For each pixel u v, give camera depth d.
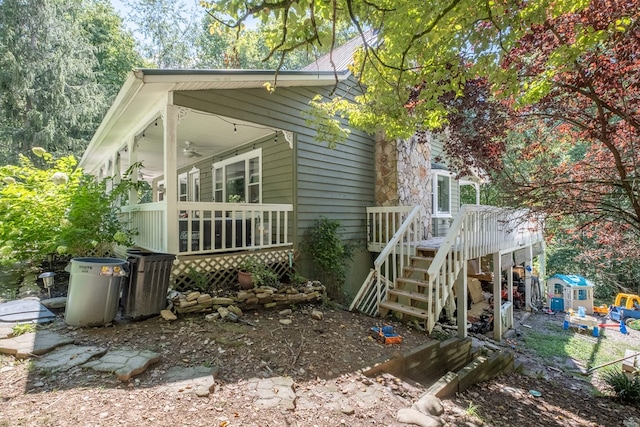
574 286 10.58
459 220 5.57
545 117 4.43
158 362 2.88
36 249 5.65
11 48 13.89
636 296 9.78
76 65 15.98
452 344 4.54
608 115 3.87
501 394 4.11
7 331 3.24
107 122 6.04
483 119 4.88
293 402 2.52
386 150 7.95
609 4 3.21
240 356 3.17
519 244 8.94
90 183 5.98
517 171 4.71
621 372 5.52
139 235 6.29
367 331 4.39
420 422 2.53
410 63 3.88
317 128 5.32
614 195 3.96
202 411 2.24
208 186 10.21
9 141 14.84
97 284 3.54
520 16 2.75
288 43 2.82
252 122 5.55
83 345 3.09
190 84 4.56
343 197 7.28
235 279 5.21
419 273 5.90
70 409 2.12
